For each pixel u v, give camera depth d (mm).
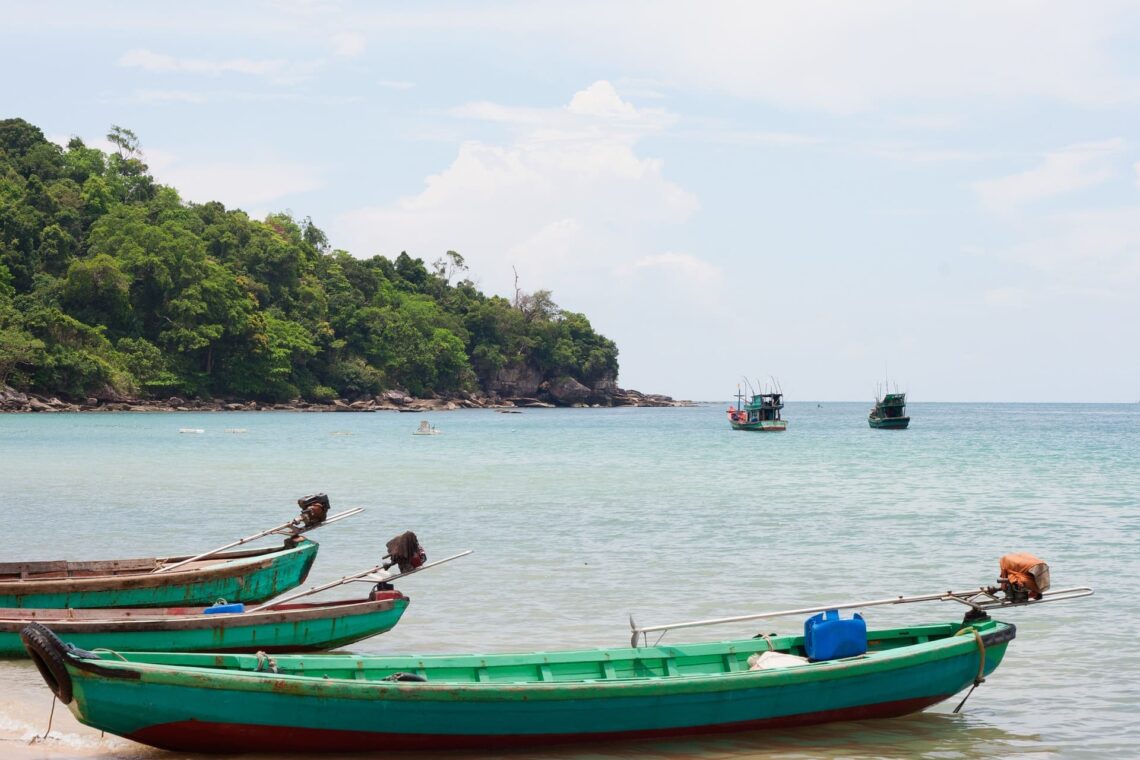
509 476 48406
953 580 22094
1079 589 14312
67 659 11031
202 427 100688
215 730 11406
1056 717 13539
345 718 11500
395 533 29078
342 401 177250
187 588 17406
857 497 38531
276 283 180125
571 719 11945
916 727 13172
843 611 19172
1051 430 108938
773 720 12656
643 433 100562
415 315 198375
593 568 23484
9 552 25406
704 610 19281
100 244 156500
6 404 126625
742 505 36000
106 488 41031
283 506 35094
